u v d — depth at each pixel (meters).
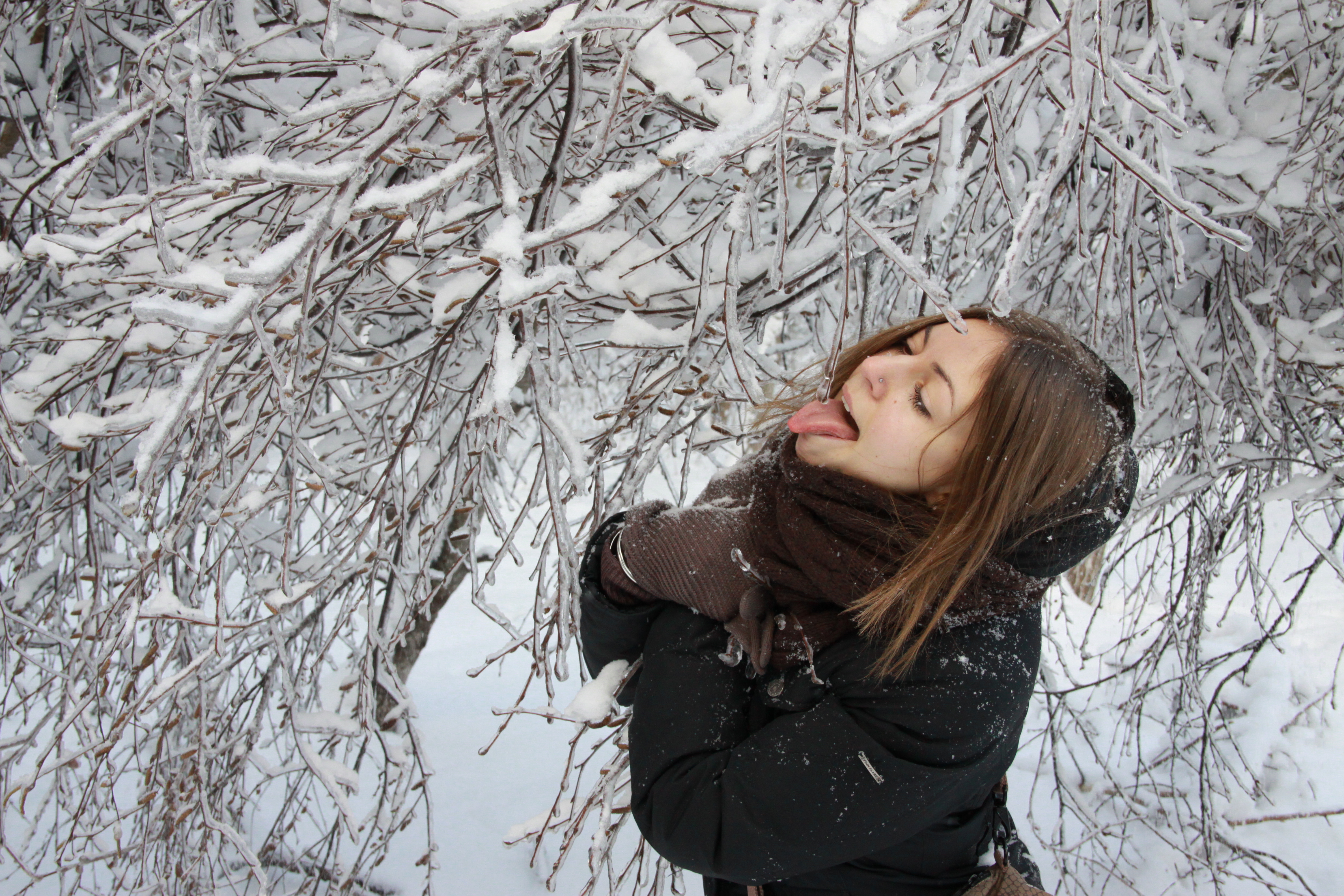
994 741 0.90
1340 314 1.76
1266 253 2.04
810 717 0.89
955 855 0.99
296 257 0.92
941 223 1.24
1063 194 1.76
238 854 2.75
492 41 1.00
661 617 1.04
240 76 1.69
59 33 2.21
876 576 0.89
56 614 2.49
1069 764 3.63
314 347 1.84
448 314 1.51
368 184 1.35
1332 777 3.36
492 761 3.68
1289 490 1.89
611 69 1.62
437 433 2.15
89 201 1.23
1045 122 1.95
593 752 1.30
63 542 2.26
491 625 5.42
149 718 2.66
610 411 1.52
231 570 2.25
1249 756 3.41
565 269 1.01
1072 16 0.86
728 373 1.75
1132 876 3.02
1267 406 2.00
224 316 0.86
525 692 1.34
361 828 1.85
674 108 1.37
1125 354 1.96
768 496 1.01
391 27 1.60
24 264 1.55
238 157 0.98
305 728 1.64
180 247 1.65
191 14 1.28
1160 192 0.98
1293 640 3.98
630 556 1.03
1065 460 0.89
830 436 0.95
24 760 3.05
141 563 1.36
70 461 2.07
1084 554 0.96
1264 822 3.14
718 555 1.00
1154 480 2.32
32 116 2.29
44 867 2.77
